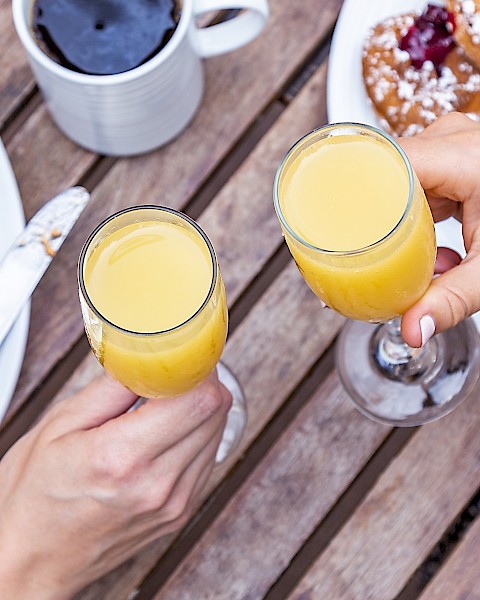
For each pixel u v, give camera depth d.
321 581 0.64
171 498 0.61
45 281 0.67
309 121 0.69
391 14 0.67
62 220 0.63
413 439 0.65
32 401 0.68
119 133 0.65
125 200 0.68
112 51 0.63
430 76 0.67
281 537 0.65
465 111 0.67
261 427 0.66
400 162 0.53
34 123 0.69
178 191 0.68
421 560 0.64
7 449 0.68
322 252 0.50
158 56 0.61
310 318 0.67
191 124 0.69
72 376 0.67
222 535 0.65
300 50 0.70
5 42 0.69
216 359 0.54
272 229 0.68
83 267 0.52
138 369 0.52
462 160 0.57
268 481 0.65
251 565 0.65
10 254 0.62
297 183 0.54
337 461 0.66
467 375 0.66
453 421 0.66
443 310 0.54
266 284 0.68
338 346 0.67
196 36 0.64
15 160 0.69
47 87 0.63
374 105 0.67
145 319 0.53
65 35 0.63
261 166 0.68
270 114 0.70
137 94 0.62
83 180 0.69
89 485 0.59
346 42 0.67
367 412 0.66
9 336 0.63
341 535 0.65
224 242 0.68
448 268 0.64
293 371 0.67
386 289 0.52
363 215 0.53
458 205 0.62
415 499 0.65
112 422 0.58
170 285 0.54
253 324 0.67
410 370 0.66
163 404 0.57
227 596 0.65
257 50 0.70
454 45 0.67
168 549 0.66
